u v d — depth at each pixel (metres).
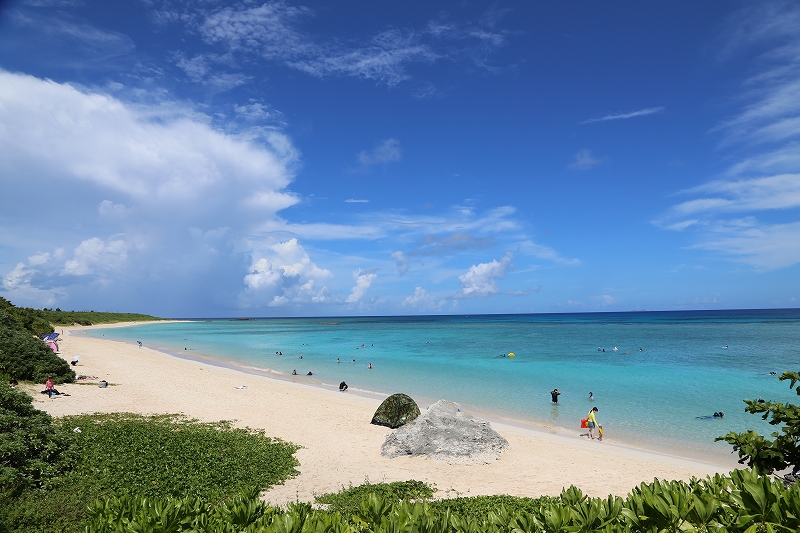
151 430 21.25
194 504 6.23
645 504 4.50
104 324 168.25
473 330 136.88
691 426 27.03
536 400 34.44
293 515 5.16
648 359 57.50
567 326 155.00
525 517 5.06
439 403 24.23
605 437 25.00
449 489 16.39
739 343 78.38
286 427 25.00
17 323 44.56
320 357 63.50
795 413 5.77
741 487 4.86
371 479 17.44
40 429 14.92
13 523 9.90
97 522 5.77
